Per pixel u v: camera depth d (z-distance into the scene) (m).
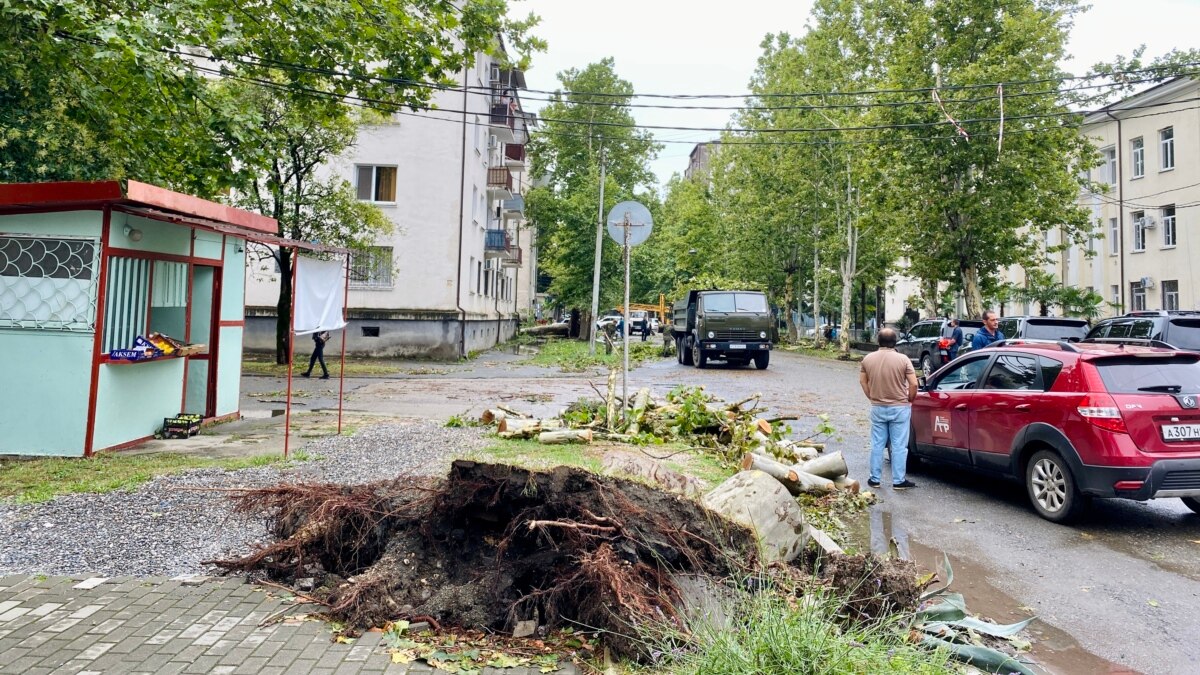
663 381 19.36
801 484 6.81
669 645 3.37
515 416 10.70
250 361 23.16
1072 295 29.05
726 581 3.85
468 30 12.50
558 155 45.81
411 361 25.08
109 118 11.13
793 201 36.25
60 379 7.96
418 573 4.07
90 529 5.28
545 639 3.70
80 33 8.90
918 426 8.45
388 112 13.17
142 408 8.97
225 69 12.60
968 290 25.34
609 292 37.00
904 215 26.33
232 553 4.81
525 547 4.13
